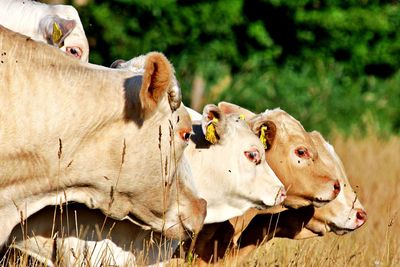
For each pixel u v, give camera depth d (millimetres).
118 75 10914
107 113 10664
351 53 32344
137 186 10914
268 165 12859
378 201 18547
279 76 30875
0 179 10469
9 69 10438
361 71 32500
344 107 30094
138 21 29000
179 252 12734
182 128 11070
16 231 10984
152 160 10891
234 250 13258
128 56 28391
